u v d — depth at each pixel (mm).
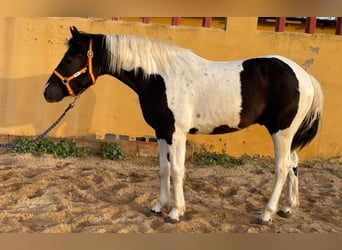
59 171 5098
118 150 5727
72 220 3613
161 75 3578
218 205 4230
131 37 3662
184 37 5805
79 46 3609
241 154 5898
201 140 5887
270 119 3627
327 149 5855
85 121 5938
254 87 3500
